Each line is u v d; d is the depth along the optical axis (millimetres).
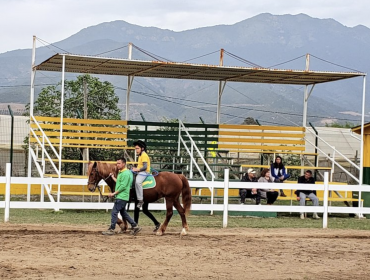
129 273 11734
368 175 24750
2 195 26062
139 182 16266
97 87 32469
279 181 22844
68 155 29312
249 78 26641
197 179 23828
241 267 12641
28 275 11250
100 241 14992
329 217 23000
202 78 27438
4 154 33312
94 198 25953
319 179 29422
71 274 11461
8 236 15258
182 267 12430
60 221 18719
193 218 20922
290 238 16625
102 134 26328
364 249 15258
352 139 43094
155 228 17047
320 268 12836
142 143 16672
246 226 19047
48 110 31516
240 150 27922
